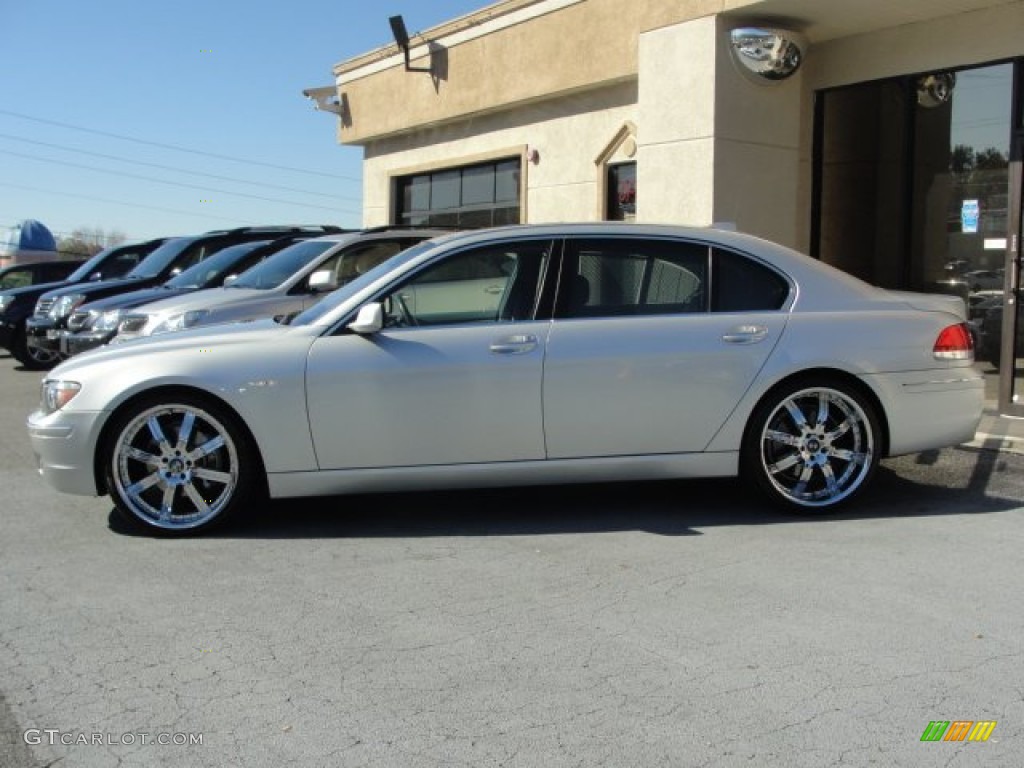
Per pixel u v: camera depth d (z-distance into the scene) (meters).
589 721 3.32
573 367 5.50
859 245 10.76
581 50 12.26
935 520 5.76
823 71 10.77
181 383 5.36
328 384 5.40
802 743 3.16
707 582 4.67
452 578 4.78
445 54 14.59
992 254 9.46
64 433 5.40
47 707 3.47
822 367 5.69
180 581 4.77
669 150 10.48
